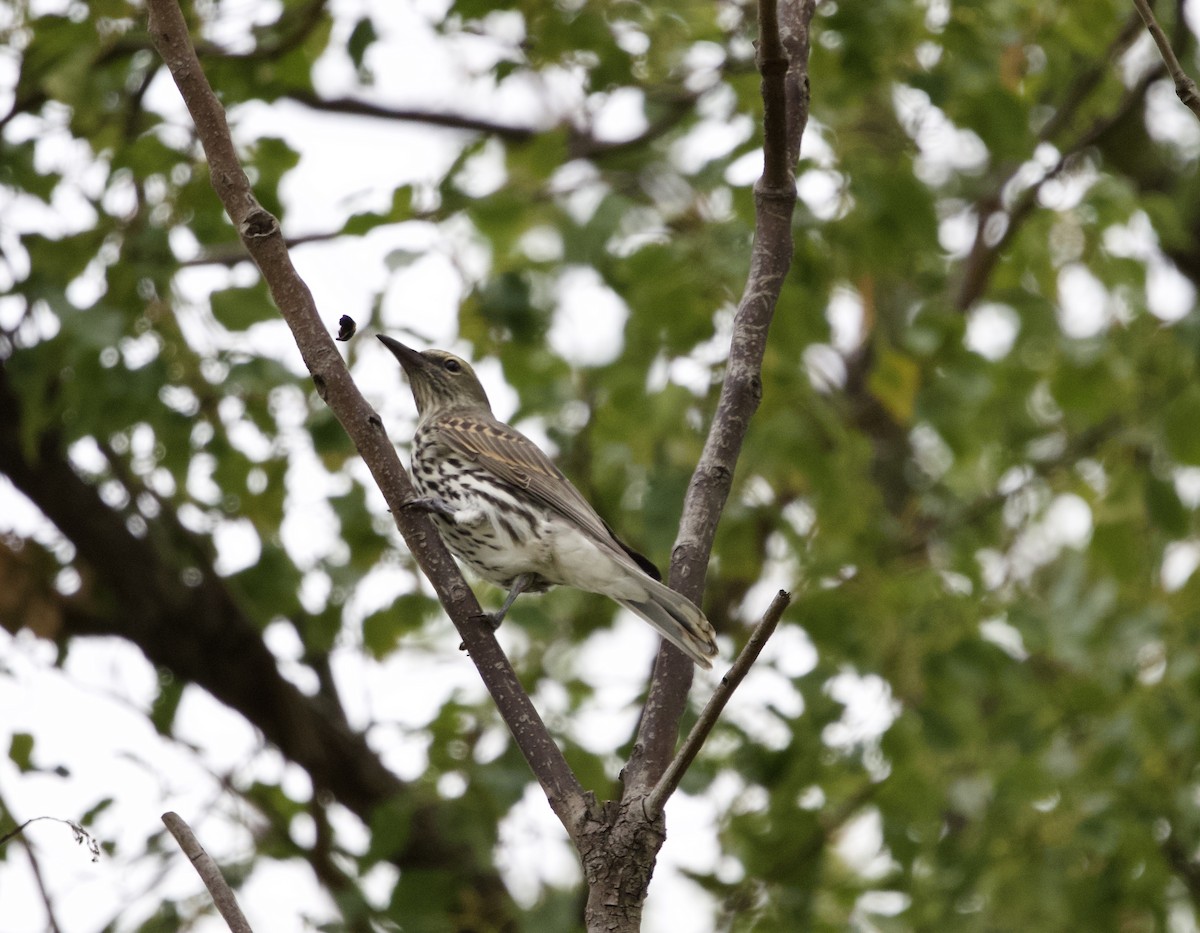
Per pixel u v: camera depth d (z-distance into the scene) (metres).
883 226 12.67
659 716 6.84
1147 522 13.59
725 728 12.65
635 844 6.14
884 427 17.03
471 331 12.68
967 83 12.74
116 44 12.05
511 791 11.33
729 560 12.95
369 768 13.29
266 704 13.09
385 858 11.39
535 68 13.50
